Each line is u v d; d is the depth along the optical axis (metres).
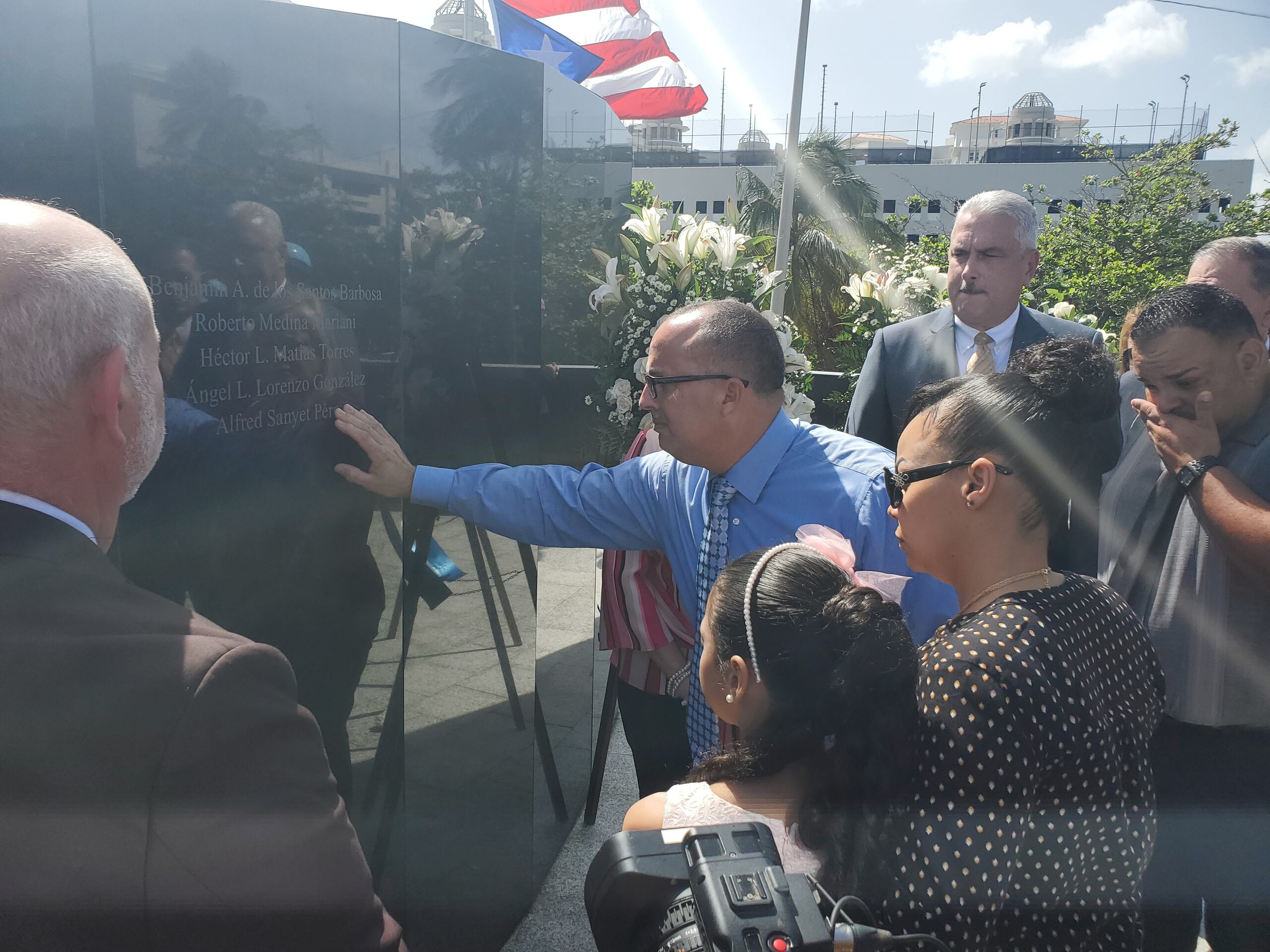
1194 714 1.98
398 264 2.05
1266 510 1.77
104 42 1.40
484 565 2.41
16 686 0.78
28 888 0.77
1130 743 1.13
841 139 36.91
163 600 0.91
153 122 1.48
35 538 0.84
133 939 0.79
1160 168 23.45
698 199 50.72
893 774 1.01
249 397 1.69
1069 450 1.21
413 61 2.02
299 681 1.85
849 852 1.02
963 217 3.08
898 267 5.17
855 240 31.89
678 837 0.98
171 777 0.79
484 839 2.46
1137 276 17.33
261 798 0.83
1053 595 1.16
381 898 2.10
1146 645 1.23
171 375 1.53
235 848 0.81
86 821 0.78
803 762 1.11
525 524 2.14
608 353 3.07
